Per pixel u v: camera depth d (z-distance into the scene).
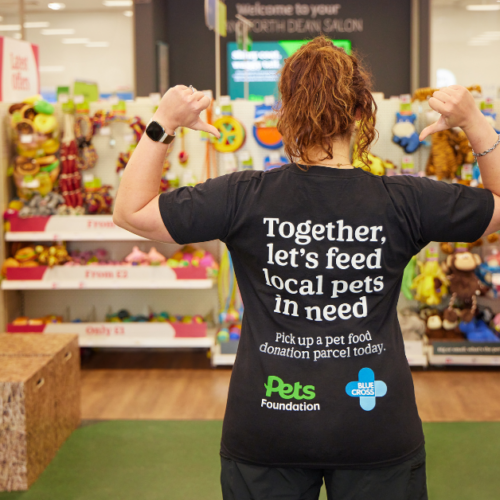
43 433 2.63
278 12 8.57
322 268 1.02
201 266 3.91
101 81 8.93
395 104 3.97
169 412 3.29
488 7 8.39
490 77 8.59
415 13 8.35
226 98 3.97
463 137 3.80
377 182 1.04
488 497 2.39
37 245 4.19
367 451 1.02
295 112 1.03
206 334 3.96
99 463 2.69
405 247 1.05
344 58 1.05
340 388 1.02
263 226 1.03
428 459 2.70
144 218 1.04
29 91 4.35
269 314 1.05
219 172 4.08
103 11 8.73
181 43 8.75
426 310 4.11
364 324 1.03
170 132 1.03
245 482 1.06
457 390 3.57
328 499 1.10
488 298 4.14
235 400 1.07
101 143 4.14
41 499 2.38
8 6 8.63
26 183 3.94
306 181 1.04
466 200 1.03
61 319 4.23
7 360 2.68
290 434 1.02
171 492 2.44
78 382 3.12
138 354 4.38
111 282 3.90
